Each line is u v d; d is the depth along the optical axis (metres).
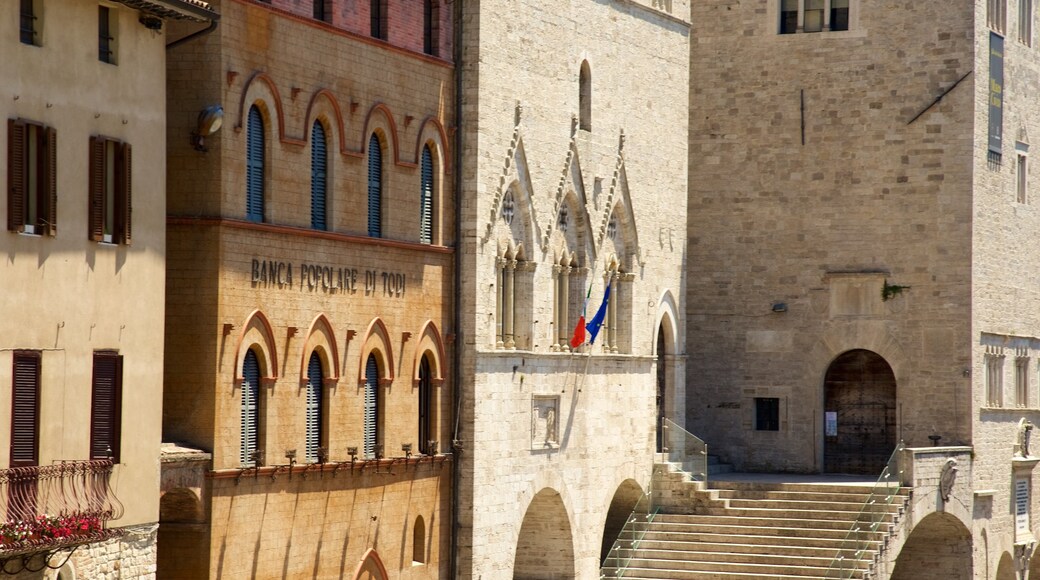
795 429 90.00
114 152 48.94
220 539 54.38
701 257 91.44
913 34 88.75
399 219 63.69
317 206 59.38
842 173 89.50
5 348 45.19
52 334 46.69
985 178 89.81
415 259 64.62
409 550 64.31
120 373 49.19
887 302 88.81
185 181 54.38
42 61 46.31
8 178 45.25
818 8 90.12
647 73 79.88
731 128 91.06
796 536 77.44
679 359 83.12
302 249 58.06
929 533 88.81
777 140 90.31
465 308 67.31
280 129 56.94
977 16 88.69
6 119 45.16
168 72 54.28
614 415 77.19
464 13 67.50
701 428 91.44
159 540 54.28
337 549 60.00
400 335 63.66
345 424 60.38
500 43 68.69
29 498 45.84
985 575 90.06
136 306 49.78
